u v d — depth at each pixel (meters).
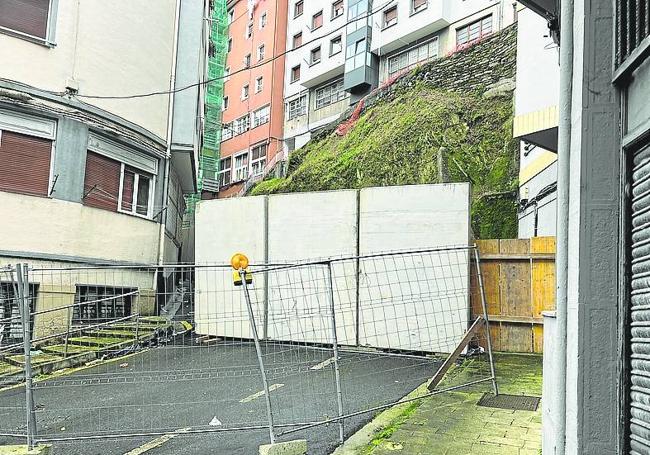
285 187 21.08
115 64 10.83
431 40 25.09
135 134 11.26
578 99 2.40
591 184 2.29
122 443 4.48
